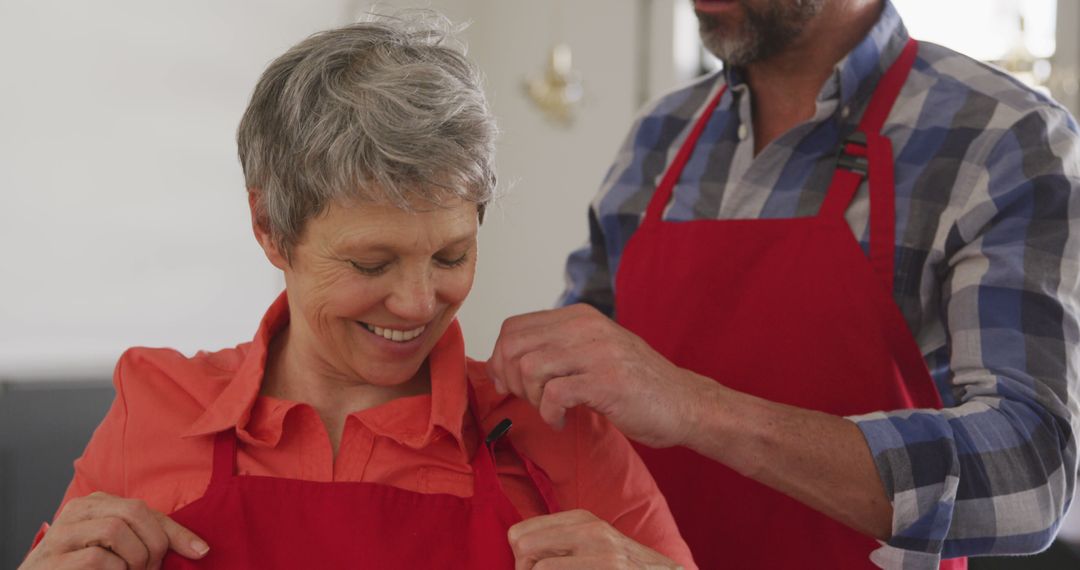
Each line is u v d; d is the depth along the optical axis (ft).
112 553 4.00
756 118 6.20
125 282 10.78
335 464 4.41
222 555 4.17
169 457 4.40
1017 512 4.69
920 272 5.46
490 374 4.57
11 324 9.72
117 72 10.64
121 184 10.71
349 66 3.89
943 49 5.86
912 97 5.70
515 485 4.52
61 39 10.10
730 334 5.77
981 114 5.46
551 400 4.39
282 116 3.89
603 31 15.31
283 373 4.56
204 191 11.62
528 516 4.47
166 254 11.19
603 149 15.26
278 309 4.58
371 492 4.27
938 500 4.66
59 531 4.00
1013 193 5.16
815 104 5.96
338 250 3.86
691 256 5.97
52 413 9.43
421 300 3.89
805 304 5.62
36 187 9.93
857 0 5.81
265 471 4.38
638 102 15.12
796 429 4.68
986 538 4.76
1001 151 5.31
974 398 4.92
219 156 11.79
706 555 5.65
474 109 3.88
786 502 5.52
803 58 5.92
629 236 6.55
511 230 15.98
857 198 5.67
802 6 5.63
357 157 3.70
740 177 6.12
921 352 5.53
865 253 5.58
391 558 4.20
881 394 5.44
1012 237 5.12
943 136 5.52
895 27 5.90
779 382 5.62
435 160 3.72
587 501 4.55
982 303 5.03
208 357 4.77
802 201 5.85
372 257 3.86
